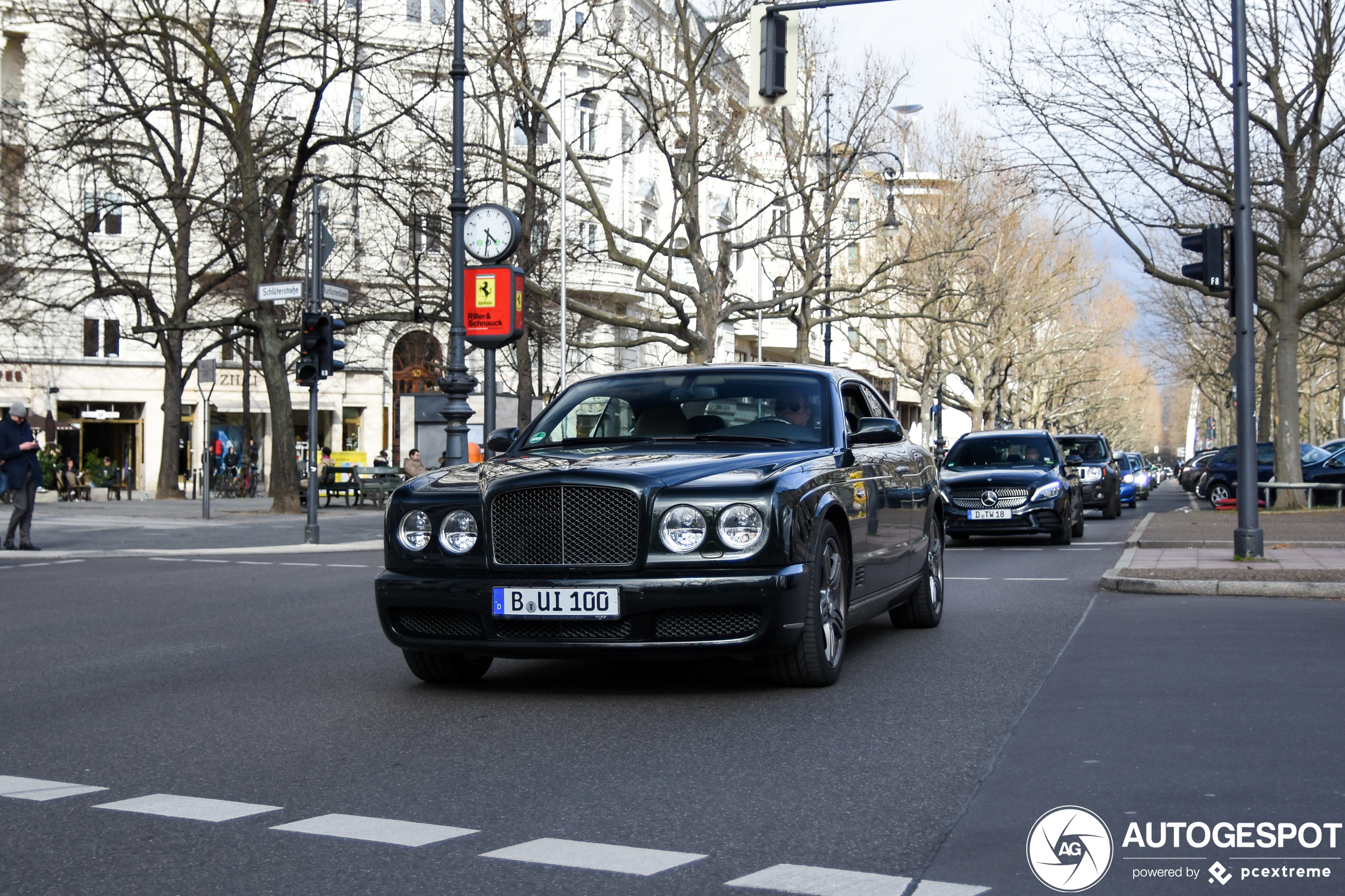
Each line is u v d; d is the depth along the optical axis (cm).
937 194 4944
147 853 443
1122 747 581
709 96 3612
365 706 725
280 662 897
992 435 2228
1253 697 696
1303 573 1273
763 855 430
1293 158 2764
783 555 704
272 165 3078
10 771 576
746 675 805
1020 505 2020
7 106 3506
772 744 604
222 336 3183
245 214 2970
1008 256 5284
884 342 5728
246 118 2950
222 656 931
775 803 497
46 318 4722
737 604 691
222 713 710
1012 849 432
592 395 894
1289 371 2894
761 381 883
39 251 3409
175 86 3177
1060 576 1476
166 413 4050
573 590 698
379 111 3516
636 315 5603
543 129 4847
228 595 1357
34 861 436
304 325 2138
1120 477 4019
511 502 717
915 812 481
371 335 5100
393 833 463
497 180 3156
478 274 2033
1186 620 1034
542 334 3869
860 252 5225
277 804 509
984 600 1231
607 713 691
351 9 3086
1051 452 2166
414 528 740
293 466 3025
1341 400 5828
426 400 3419
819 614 737
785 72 1680
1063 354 7144
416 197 2856
